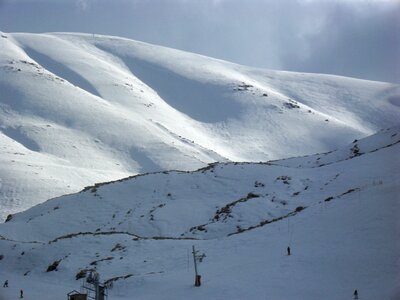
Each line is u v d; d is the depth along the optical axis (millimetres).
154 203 63219
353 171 59250
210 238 51062
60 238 54844
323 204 45875
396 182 44500
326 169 63875
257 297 30672
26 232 62062
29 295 39844
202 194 63406
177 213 58625
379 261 31891
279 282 32219
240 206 55906
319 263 33750
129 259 45781
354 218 39125
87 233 54875
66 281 44719
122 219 60688
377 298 27781
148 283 38312
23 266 50812
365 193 44188
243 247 41719
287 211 53406
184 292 33906
